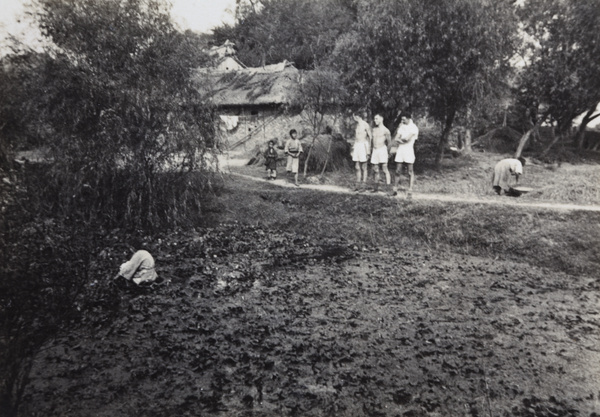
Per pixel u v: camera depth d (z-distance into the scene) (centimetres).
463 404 546
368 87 1852
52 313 614
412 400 551
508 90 2117
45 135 1135
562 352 671
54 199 1120
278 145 2128
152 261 889
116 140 1191
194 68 1343
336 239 1289
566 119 2070
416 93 1805
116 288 827
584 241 1082
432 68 1812
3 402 463
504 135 2497
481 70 1786
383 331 734
